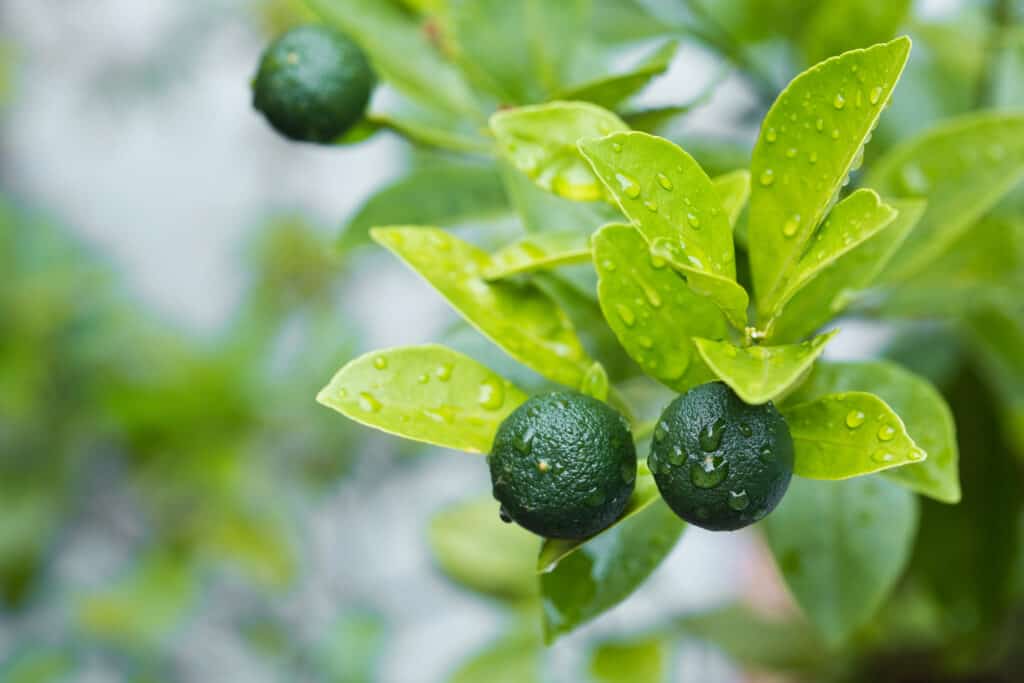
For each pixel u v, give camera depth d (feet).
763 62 2.26
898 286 2.19
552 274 1.98
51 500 4.29
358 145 2.05
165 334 4.38
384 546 4.48
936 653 2.54
